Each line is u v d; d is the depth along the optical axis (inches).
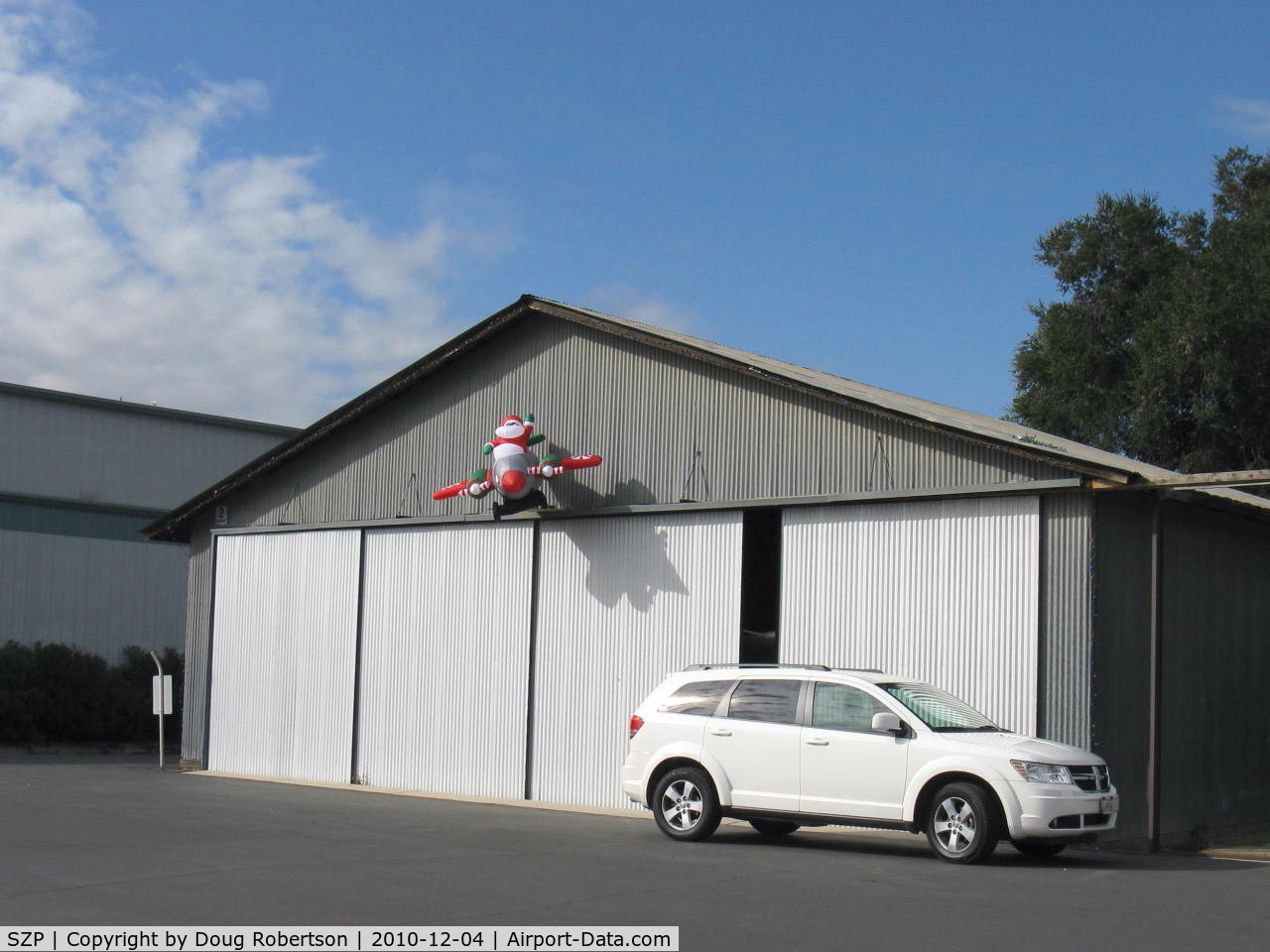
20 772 979.9
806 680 535.8
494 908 371.2
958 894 414.0
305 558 950.4
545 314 835.4
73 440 1540.4
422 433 894.4
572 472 804.0
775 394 719.7
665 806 554.9
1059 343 1585.9
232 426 1701.5
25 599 1472.7
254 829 571.8
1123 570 620.4
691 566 740.0
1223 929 364.8
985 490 629.9
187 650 1027.3
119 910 361.7
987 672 624.1
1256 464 1389.0
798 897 401.1
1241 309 1360.7
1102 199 1610.5
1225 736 714.2
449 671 847.1
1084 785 486.3
